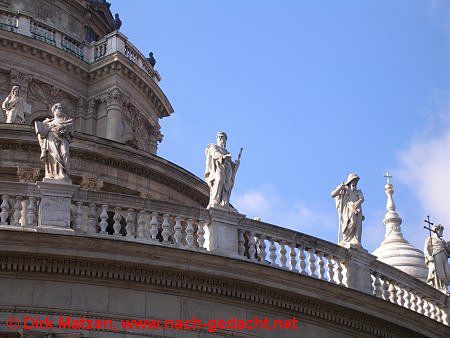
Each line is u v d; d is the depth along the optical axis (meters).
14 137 39.94
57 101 51.09
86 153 41.06
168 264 28.23
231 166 31.05
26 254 27.16
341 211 33.47
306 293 30.08
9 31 49.62
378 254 46.53
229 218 30.27
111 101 51.78
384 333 32.16
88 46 53.50
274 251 30.64
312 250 31.52
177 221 29.56
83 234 27.64
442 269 37.31
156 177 42.94
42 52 50.62
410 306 34.00
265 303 29.70
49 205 28.09
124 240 27.81
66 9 56.72
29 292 27.22
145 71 54.22
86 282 27.81
